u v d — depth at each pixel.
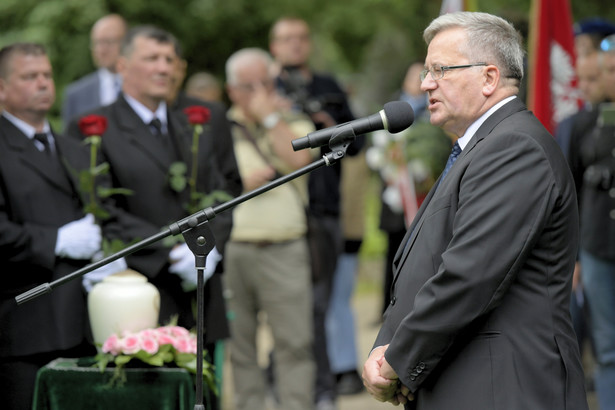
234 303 15.57
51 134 11.98
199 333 8.94
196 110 12.37
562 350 8.15
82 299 11.48
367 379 8.69
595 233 14.27
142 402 10.55
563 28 14.32
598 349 14.29
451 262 8.05
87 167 12.02
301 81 17.00
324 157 8.74
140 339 10.59
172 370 10.55
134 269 11.76
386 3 35.12
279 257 15.38
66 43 28.70
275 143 15.45
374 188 30.38
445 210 8.42
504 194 8.04
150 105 12.59
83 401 10.62
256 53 15.66
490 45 8.48
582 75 14.80
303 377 15.38
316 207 16.62
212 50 31.77
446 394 8.30
